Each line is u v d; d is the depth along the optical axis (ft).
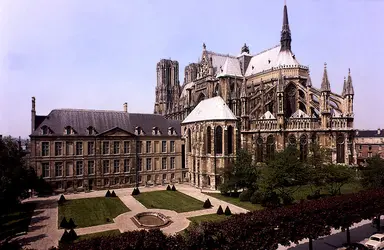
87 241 75.56
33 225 146.61
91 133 252.62
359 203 120.26
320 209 107.65
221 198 207.00
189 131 290.76
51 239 126.21
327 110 239.71
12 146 170.71
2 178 142.10
